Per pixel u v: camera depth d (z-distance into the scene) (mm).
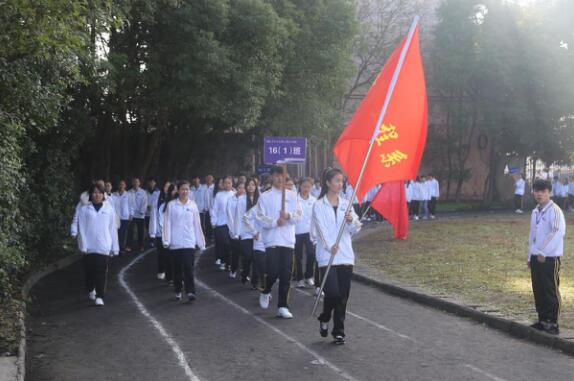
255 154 35469
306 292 12234
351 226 7965
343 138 8117
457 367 7090
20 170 13430
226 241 15070
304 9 24672
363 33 36406
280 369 6984
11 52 9047
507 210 38406
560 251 8242
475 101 41094
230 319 9586
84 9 9250
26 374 6891
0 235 10164
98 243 10711
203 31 18578
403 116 8031
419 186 30656
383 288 12484
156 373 6883
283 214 9578
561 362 7328
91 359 7457
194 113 21406
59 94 11523
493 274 13258
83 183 23562
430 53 41938
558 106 38094
